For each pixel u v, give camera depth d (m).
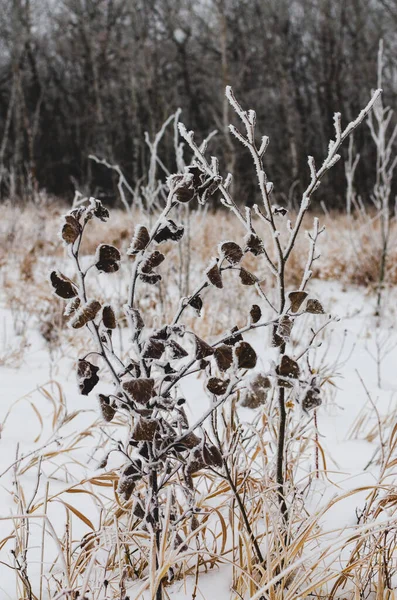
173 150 21.19
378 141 5.84
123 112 23.72
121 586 1.35
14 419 2.60
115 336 4.23
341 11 22.11
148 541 1.58
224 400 1.34
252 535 1.50
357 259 6.88
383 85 21.95
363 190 19.98
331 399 3.19
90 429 2.51
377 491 1.73
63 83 26.52
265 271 5.85
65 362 3.65
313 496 1.98
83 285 1.34
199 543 1.67
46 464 2.16
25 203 9.87
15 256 6.48
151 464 1.37
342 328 5.02
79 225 1.33
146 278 1.39
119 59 23.61
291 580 1.57
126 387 1.26
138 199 4.38
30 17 23.81
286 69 21.42
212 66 22.97
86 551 1.47
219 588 1.54
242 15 22.47
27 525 1.50
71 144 24.66
